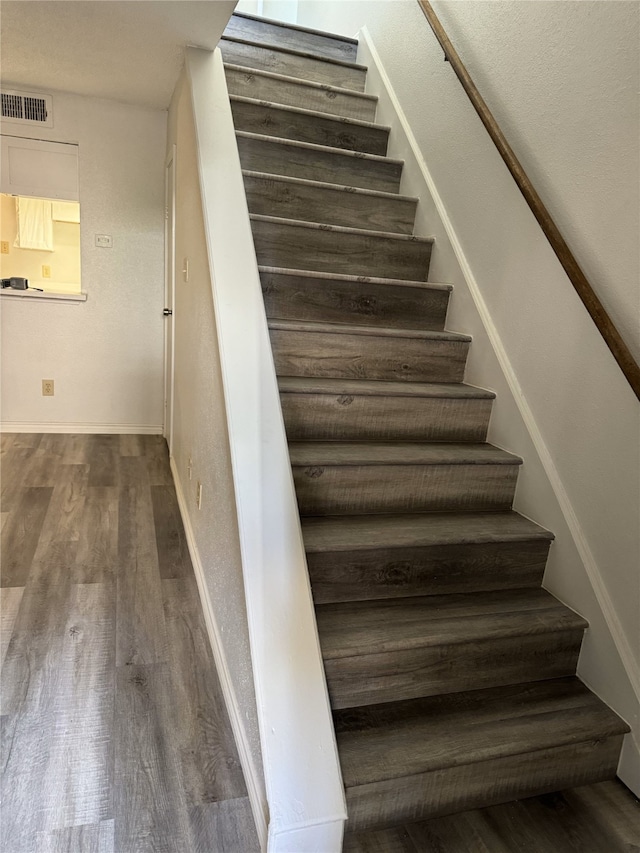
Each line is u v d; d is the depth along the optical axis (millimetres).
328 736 1323
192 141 2375
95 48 2631
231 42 3100
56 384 4039
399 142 2955
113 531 2758
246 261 1851
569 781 1568
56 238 5141
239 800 1434
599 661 1656
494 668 1654
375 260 2562
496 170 2176
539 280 1934
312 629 1412
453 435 2172
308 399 1969
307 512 1837
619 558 1602
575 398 1764
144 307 4023
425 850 1370
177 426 3279
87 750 1537
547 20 1880
